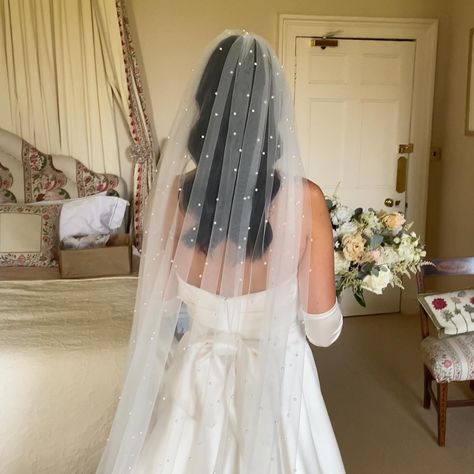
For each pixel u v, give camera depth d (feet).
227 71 4.09
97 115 11.51
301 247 4.35
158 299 4.56
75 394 6.26
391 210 13.70
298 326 4.64
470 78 12.27
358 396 10.03
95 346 6.43
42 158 11.22
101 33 11.20
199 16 12.10
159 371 4.61
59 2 11.07
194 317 4.58
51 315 7.29
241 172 4.13
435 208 13.98
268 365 4.34
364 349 12.01
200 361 4.54
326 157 13.29
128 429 4.58
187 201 4.33
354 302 13.91
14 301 7.80
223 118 4.12
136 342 4.67
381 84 13.14
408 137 13.43
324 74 12.92
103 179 11.41
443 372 8.22
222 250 4.26
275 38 12.53
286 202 4.22
